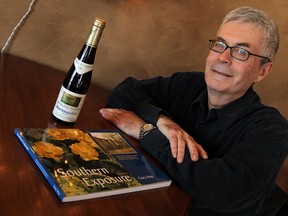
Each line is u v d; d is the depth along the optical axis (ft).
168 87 5.06
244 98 4.36
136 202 2.60
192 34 5.67
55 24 5.09
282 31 5.79
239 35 4.10
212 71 4.27
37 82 4.23
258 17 4.16
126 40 5.46
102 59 5.47
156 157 3.50
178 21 5.57
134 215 2.43
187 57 5.77
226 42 4.17
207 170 3.24
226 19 4.33
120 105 4.45
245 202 3.31
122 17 5.33
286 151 3.72
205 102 4.60
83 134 3.22
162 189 3.00
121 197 2.58
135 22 5.41
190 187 3.15
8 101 3.38
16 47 5.06
